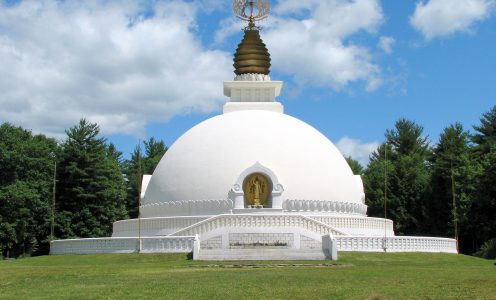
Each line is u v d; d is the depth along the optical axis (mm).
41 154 57938
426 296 20109
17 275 27922
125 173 90750
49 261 39250
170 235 41031
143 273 28109
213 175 46531
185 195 46781
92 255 40125
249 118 50438
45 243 62094
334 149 51875
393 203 72750
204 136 49500
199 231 41062
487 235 58250
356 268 30656
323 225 41281
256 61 57781
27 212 54750
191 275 26375
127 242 40406
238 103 55156
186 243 38812
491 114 79125
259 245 40562
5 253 58469
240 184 45562
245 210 44719
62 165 65875
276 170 46375
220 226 41031
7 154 53719
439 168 68250
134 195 86812
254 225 40969
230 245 40562
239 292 20953
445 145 77062
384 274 26484
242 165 46469
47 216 61250
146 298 19984
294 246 40562
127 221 48406
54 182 55906
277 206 45219
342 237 39875
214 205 45406
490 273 27266
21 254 60938
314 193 46469
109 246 41250
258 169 45812
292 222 41125
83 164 66375
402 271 28438
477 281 23250
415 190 72812
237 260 35719
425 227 70438
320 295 20406
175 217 45031
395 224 72562
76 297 20359
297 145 48250
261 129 48781
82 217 64438
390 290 21281
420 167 77125
